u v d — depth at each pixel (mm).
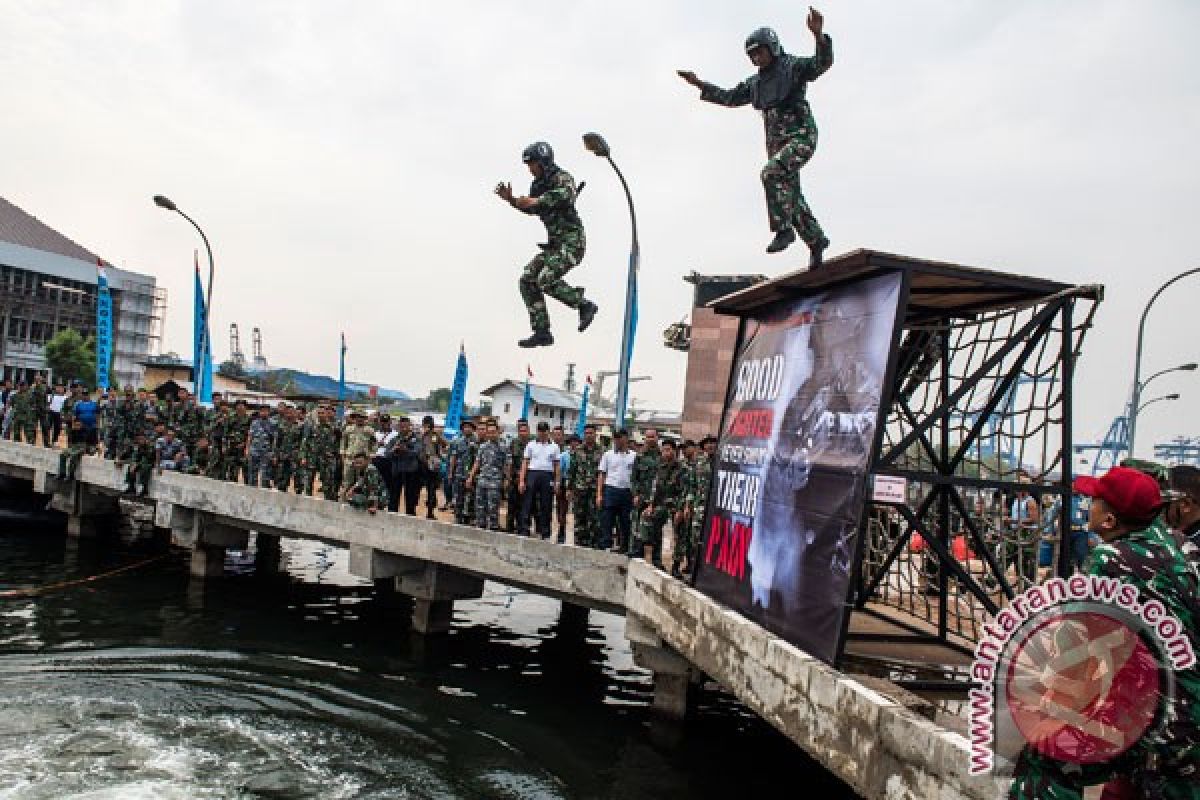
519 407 56938
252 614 14609
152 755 8328
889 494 6000
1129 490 3469
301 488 16406
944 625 7809
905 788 4555
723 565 8312
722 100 6910
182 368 42594
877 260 6059
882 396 6055
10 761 7949
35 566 17516
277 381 65312
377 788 7977
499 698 11023
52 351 55219
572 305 7859
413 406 91125
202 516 17016
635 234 15195
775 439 7680
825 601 6141
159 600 15195
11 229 62375
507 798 7996
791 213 6418
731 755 9500
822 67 6277
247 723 9383
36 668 10766
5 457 22266
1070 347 6344
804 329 7586
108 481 19094
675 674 10312
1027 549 7996
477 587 13945
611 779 8641
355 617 14883
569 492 13797
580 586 11375
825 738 5508
